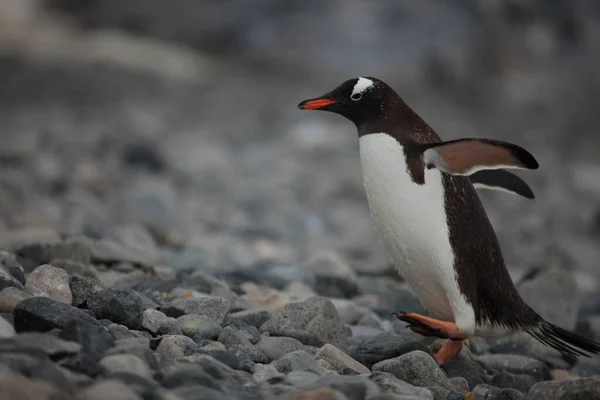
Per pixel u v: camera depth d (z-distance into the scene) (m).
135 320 6.75
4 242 9.71
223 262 11.71
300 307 7.38
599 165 27.27
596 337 9.79
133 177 19.66
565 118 35.00
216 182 20.38
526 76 38.84
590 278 13.74
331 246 15.18
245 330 7.33
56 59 38.75
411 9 47.81
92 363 5.32
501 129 32.81
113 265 9.56
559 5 40.72
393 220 7.07
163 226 13.45
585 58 39.50
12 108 31.14
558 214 19.11
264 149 25.41
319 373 6.33
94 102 32.78
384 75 43.44
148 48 45.28
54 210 14.17
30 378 4.93
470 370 7.29
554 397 6.32
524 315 7.23
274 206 18.67
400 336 7.53
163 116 31.23
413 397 5.68
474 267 6.96
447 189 6.91
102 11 49.88
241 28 48.50
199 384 5.38
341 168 23.86
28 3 49.53
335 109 7.38
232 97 36.66
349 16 47.97
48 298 6.20
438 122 33.06
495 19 40.44
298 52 46.34
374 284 11.14
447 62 39.94
